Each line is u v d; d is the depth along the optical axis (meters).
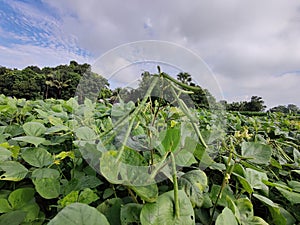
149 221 0.34
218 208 0.49
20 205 0.41
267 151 0.67
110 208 0.41
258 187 0.55
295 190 0.59
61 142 0.67
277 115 2.14
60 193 0.46
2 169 0.45
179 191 0.38
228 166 0.53
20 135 0.74
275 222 0.50
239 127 1.27
